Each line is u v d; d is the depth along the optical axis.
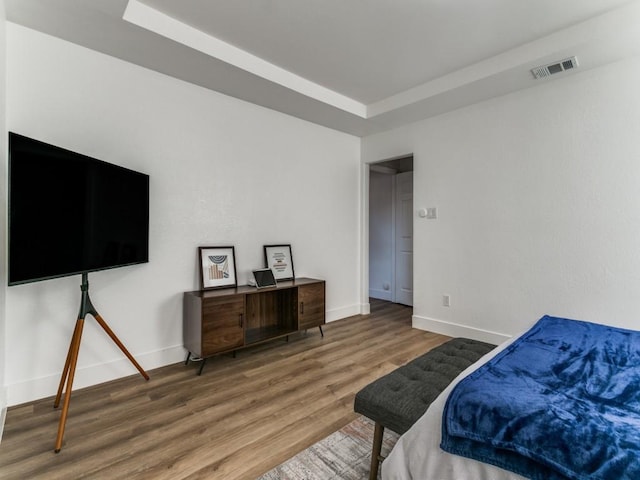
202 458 1.59
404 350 3.06
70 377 1.78
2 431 1.75
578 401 1.05
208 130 2.96
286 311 3.36
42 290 2.15
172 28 2.22
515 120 3.03
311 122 3.83
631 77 2.44
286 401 2.14
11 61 2.05
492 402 1.04
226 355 2.93
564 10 2.12
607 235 2.55
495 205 3.17
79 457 1.60
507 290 3.10
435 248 3.63
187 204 2.84
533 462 0.88
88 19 2.01
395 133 4.04
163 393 2.23
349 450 1.66
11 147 1.43
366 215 4.48
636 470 0.76
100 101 2.39
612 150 2.52
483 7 2.10
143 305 2.59
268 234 3.43
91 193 1.94
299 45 2.54
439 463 1.05
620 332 1.74
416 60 2.75
